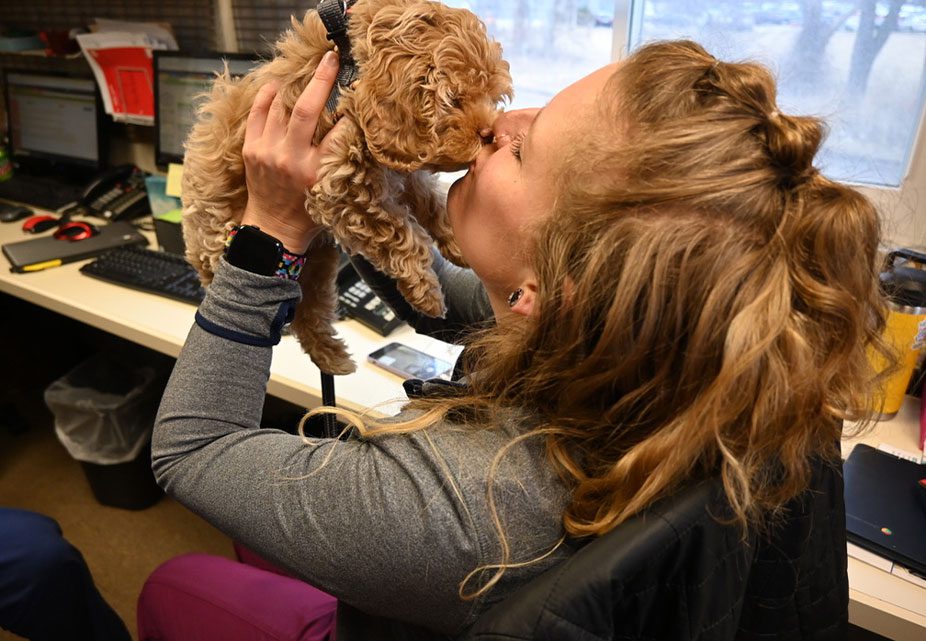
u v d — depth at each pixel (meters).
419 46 0.56
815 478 0.52
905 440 0.93
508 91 0.64
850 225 0.42
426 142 0.58
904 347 0.90
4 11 2.17
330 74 0.58
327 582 0.50
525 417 0.51
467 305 0.87
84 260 1.54
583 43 1.41
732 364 0.40
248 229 0.61
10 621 1.04
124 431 1.68
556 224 0.48
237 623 0.86
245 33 1.68
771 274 0.41
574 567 0.41
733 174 0.43
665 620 0.45
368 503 0.48
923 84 1.07
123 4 1.88
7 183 2.04
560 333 0.49
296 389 1.04
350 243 0.64
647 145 0.45
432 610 0.48
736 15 1.21
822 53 1.14
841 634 0.60
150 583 0.94
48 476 1.95
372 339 1.19
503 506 0.46
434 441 0.50
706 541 0.43
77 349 2.27
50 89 2.00
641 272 0.42
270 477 0.53
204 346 0.60
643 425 0.46
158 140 1.77
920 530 0.76
